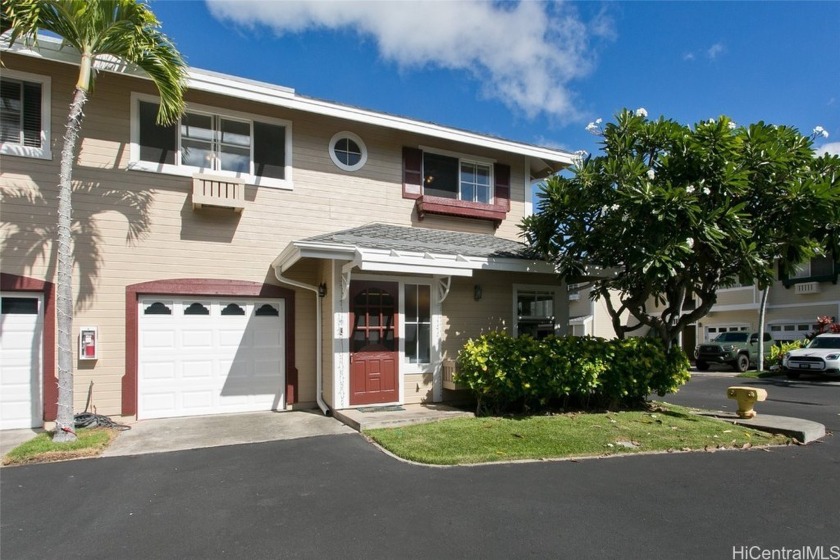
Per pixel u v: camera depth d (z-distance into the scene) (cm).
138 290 784
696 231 712
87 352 737
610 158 808
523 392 780
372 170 988
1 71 727
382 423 702
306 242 724
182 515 400
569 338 858
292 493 448
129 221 785
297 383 888
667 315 912
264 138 902
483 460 545
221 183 821
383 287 855
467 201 1069
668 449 609
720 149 722
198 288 823
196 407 817
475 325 937
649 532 369
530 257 893
